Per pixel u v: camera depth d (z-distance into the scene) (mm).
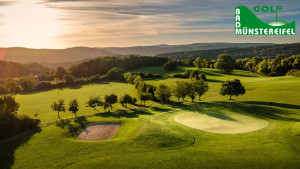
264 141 33719
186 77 138375
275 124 41969
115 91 110562
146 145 35750
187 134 39375
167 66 168000
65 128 49031
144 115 58281
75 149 36219
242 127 41500
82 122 53750
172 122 47750
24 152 36094
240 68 171375
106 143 37781
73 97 101750
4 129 43594
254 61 152750
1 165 32156
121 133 44281
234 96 75438
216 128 41781
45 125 53125
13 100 62125
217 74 138250
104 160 31344
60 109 66750
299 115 47125
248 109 54531
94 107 75438
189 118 50344
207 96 81500
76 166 30297
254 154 29484
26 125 48719
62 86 138375
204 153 31000
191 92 75062
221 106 59781
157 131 41781
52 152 35625
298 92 68875
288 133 35781
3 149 37906
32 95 114188
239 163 27375
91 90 117938
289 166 25812
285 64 124188
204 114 52906
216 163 27844
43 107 83750
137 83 109500
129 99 75500
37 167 30922
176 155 31141
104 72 187750
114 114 62906
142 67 193625
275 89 75938
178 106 66750
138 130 43750
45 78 185375
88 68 190125
